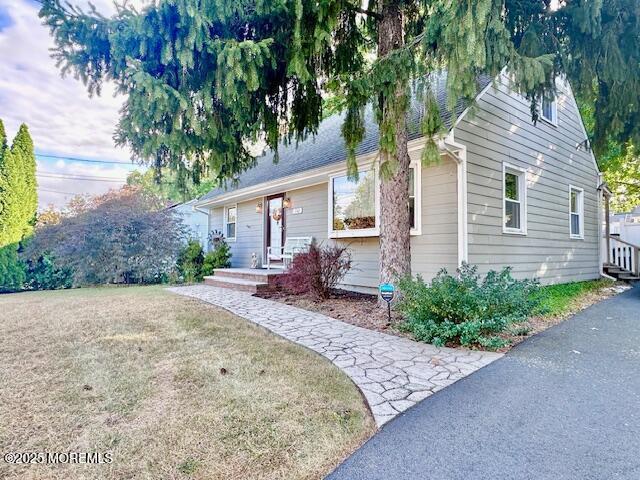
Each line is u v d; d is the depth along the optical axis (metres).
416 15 5.72
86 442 2.09
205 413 2.42
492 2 3.74
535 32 4.72
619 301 6.87
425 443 2.11
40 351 3.81
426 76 4.49
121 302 7.07
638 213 17.66
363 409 2.52
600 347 3.93
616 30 4.61
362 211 7.46
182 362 3.44
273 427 2.25
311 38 4.45
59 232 10.66
